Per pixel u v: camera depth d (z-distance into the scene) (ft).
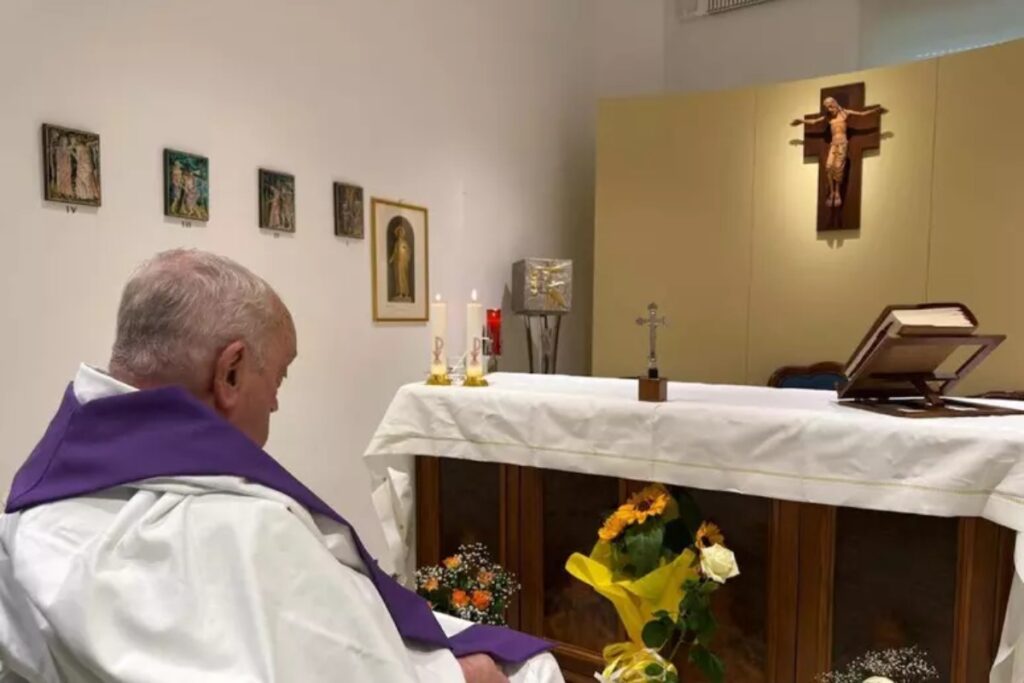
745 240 12.24
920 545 4.99
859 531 5.19
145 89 6.82
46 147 6.02
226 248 7.65
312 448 8.79
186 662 2.30
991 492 4.56
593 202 14.99
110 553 2.48
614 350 13.07
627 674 4.90
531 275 12.00
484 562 6.79
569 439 6.16
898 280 11.09
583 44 14.55
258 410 3.12
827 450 5.08
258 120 7.97
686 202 12.57
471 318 7.25
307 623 2.48
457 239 11.32
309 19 8.56
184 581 2.43
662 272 12.76
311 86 8.63
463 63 11.30
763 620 5.59
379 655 2.58
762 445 5.32
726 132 12.26
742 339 12.34
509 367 12.75
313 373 8.77
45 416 6.15
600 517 6.26
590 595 6.34
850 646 5.27
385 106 9.78
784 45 13.48
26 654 2.57
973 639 4.80
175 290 2.90
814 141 11.57
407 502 7.18
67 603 2.34
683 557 5.20
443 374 7.36
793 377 11.50
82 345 6.39
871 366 5.46
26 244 5.95
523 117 12.84
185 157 7.15
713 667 5.08
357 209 9.28
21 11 5.86
